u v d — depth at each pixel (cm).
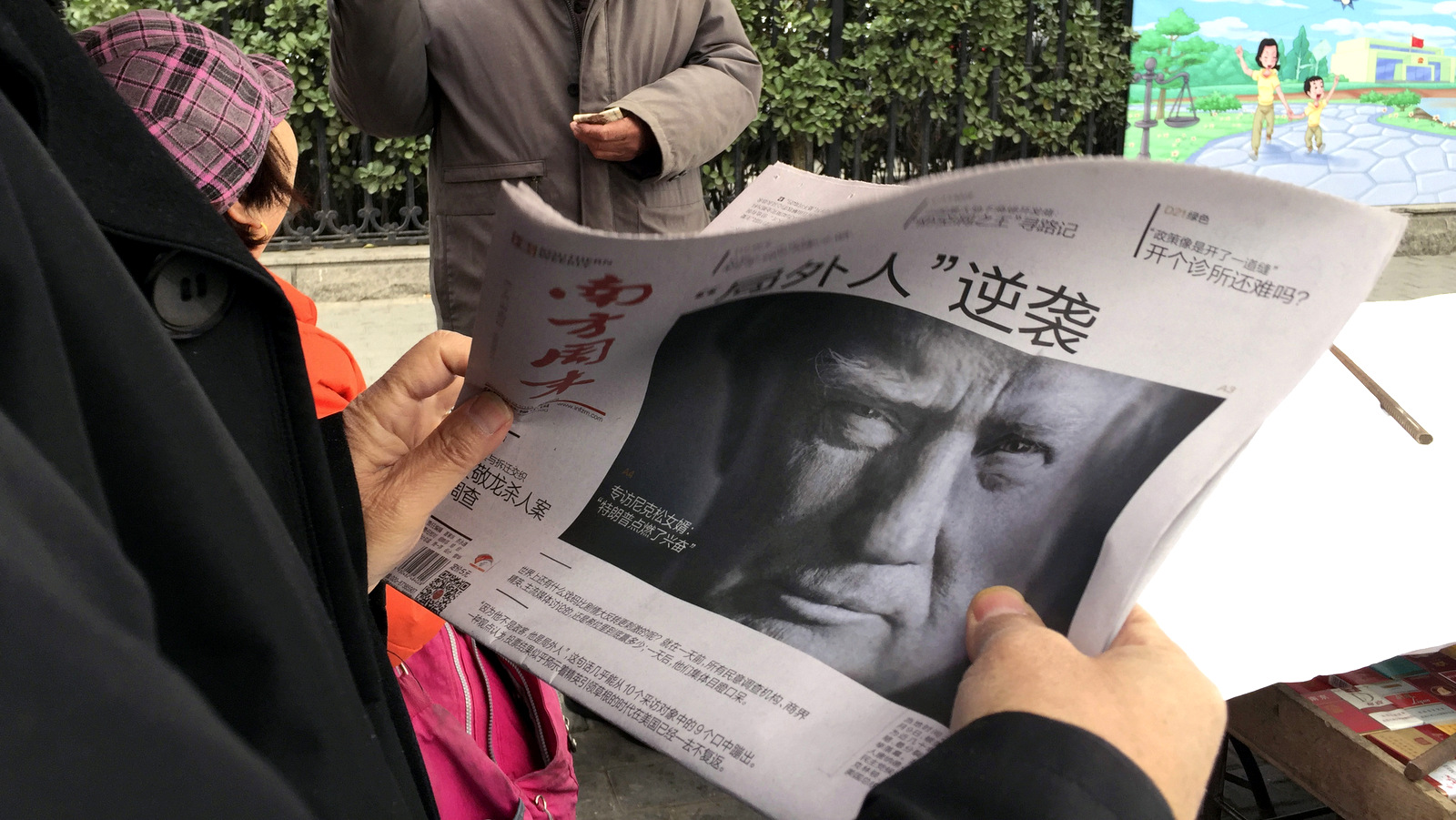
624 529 62
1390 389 154
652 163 196
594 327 54
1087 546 51
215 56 80
